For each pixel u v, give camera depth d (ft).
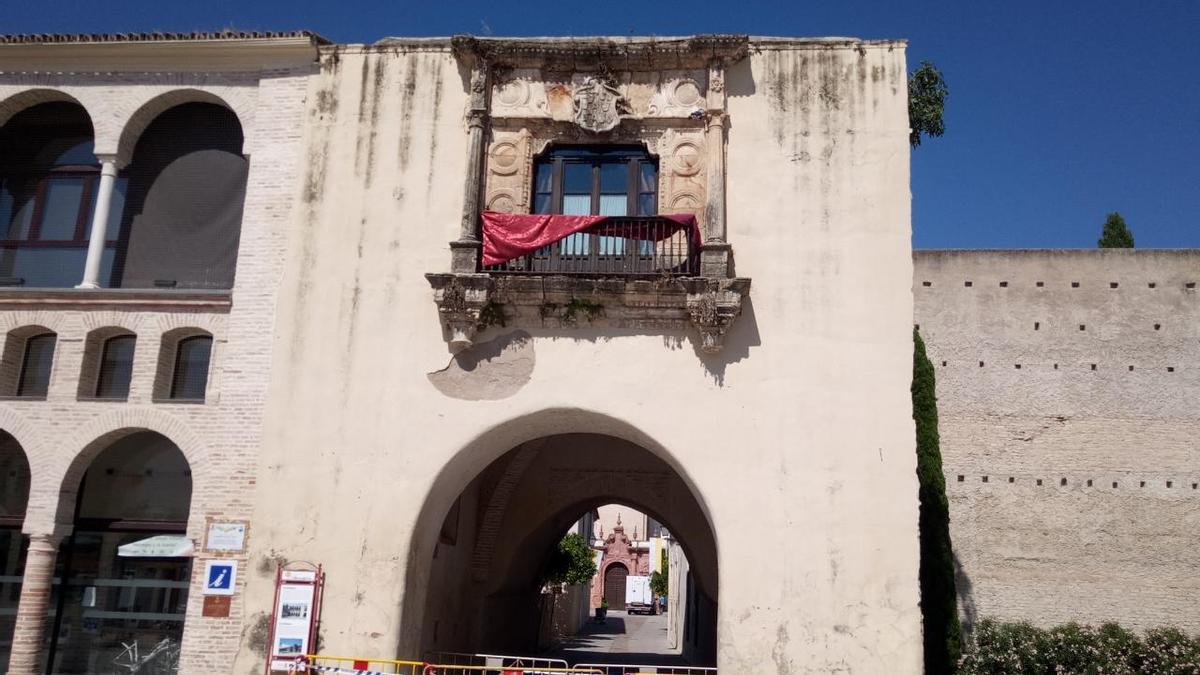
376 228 49.60
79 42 52.13
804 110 49.44
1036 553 68.39
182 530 49.14
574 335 47.50
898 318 46.37
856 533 44.16
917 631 42.91
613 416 46.32
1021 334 72.23
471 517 68.69
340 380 47.75
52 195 54.90
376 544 45.78
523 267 48.19
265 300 49.19
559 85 51.01
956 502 69.67
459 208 49.52
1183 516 67.92
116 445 50.90
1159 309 71.61
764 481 45.01
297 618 44.80
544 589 109.19
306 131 51.29
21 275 53.57
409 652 46.44
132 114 52.75
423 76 51.57
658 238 47.57
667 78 50.44
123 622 48.62
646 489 71.31
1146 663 60.95
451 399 47.19
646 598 244.63
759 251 47.67
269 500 46.52
